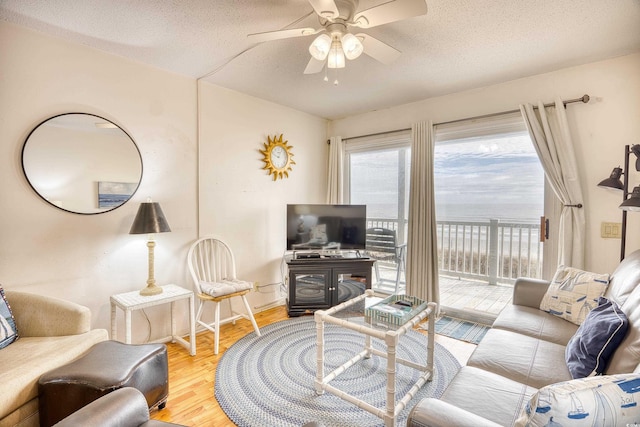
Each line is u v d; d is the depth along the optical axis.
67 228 2.18
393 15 1.47
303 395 1.94
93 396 1.41
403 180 3.73
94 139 2.28
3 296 1.78
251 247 3.36
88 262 2.28
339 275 3.32
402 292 3.76
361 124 3.92
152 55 2.40
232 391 1.97
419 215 3.29
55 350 1.65
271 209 3.54
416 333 2.84
